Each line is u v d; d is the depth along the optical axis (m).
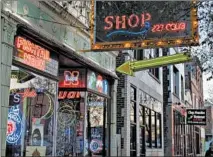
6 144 9.34
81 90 13.65
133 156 18.27
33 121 10.52
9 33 9.07
